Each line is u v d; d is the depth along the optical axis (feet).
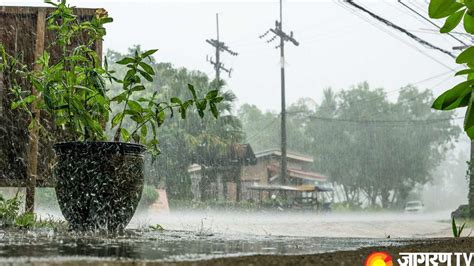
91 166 13.10
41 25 18.33
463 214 66.69
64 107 13.84
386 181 165.07
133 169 13.47
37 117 17.34
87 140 14.17
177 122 91.71
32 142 17.26
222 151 94.63
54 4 15.61
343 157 167.53
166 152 90.02
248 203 88.53
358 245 10.00
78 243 9.94
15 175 17.39
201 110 14.15
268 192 104.17
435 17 5.95
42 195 31.50
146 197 62.54
